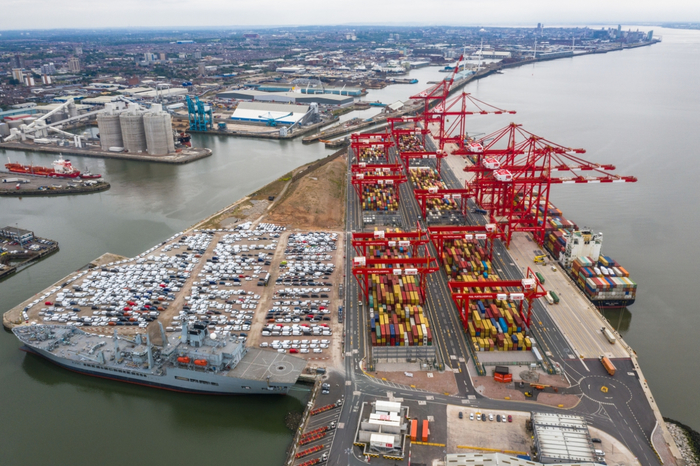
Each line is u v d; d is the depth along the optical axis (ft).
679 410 487.61
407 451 425.69
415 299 639.76
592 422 453.99
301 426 457.68
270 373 501.56
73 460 441.68
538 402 479.82
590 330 592.60
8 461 440.04
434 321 620.08
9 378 547.90
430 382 512.63
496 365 532.32
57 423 485.97
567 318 617.62
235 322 626.64
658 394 509.35
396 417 447.83
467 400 485.15
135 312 652.48
